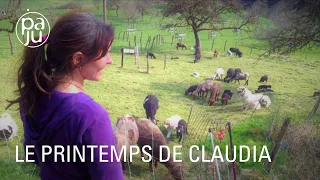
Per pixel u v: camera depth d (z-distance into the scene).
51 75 1.41
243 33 44.84
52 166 1.43
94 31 1.39
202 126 14.20
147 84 22.02
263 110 17.28
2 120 11.79
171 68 26.92
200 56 30.61
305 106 18.11
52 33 1.39
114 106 17.31
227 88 22.47
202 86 19.28
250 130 12.61
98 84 21.02
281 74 26.12
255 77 25.38
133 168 9.58
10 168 9.14
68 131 1.33
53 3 42.16
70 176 1.42
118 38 39.62
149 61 28.98
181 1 31.45
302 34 17.23
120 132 9.53
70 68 1.42
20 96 1.45
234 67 28.25
